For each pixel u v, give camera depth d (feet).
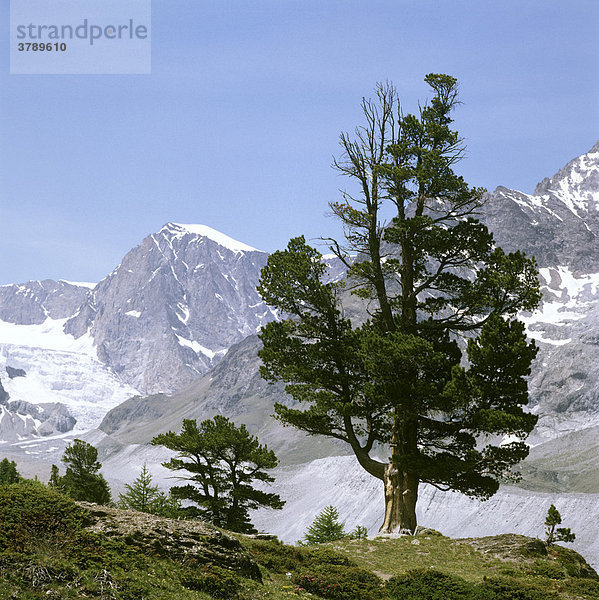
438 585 100.07
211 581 78.89
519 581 104.58
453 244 172.76
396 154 174.70
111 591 69.36
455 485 161.27
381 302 175.52
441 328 173.17
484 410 148.05
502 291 168.86
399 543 142.51
